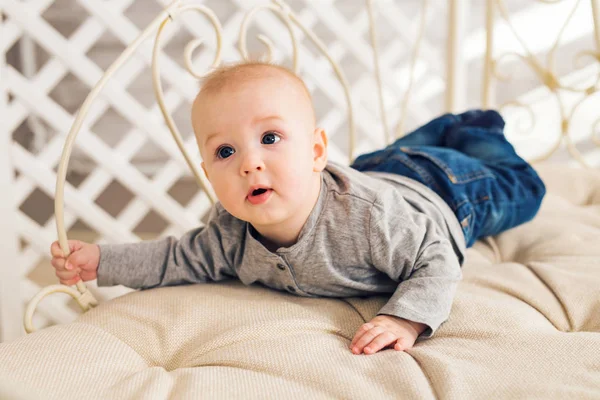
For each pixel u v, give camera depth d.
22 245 2.08
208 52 1.62
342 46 1.81
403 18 1.84
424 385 0.64
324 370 0.67
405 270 0.85
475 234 1.12
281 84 0.79
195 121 0.80
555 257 1.02
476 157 1.25
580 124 2.29
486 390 0.64
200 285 0.94
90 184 1.55
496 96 2.32
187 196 2.47
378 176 1.06
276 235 0.85
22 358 0.71
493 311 0.80
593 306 0.85
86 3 1.46
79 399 0.65
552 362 0.68
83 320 0.86
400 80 2.21
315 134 0.83
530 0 2.20
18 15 1.41
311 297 0.90
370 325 0.76
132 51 0.96
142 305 0.87
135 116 1.55
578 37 2.18
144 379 0.69
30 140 2.29
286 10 1.27
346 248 0.84
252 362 0.70
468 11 2.25
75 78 2.36
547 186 1.38
